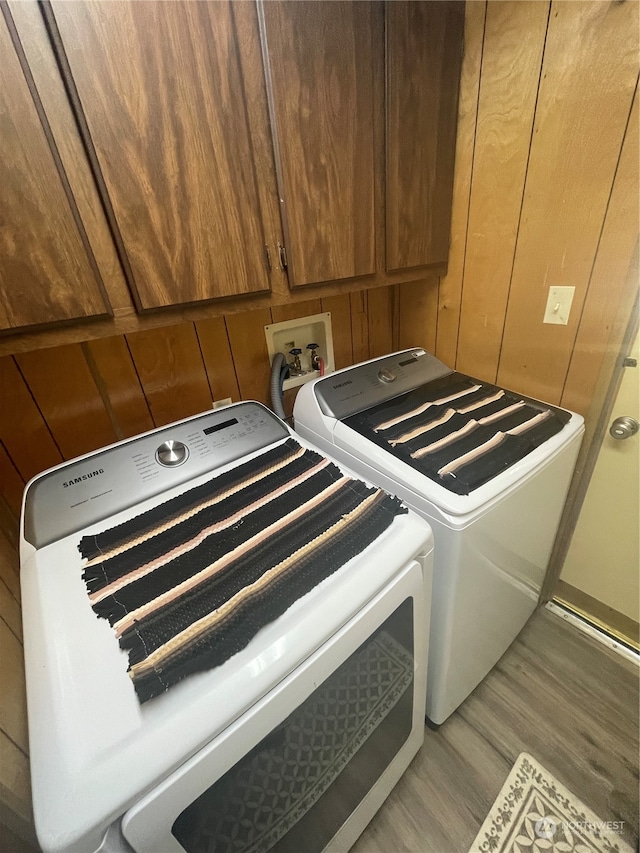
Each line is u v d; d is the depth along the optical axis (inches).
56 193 27.6
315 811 33.9
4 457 42.1
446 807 45.2
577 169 41.8
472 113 47.5
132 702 21.1
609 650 59.1
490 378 59.1
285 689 23.8
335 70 36.4
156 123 29.4
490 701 54.3
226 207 34.7
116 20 26.0
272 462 41.3
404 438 43.8
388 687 36.3
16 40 23.8
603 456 51.8
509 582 47.8
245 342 54.8
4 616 31.4
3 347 29.4
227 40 30.3
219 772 21.8
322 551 29.5
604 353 46.3
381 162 43.4
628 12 34.3
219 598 26.0
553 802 44.8
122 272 32.0
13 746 23.9
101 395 46.1
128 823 19.0
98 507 35.4
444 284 59.4
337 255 43.8
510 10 40.8
